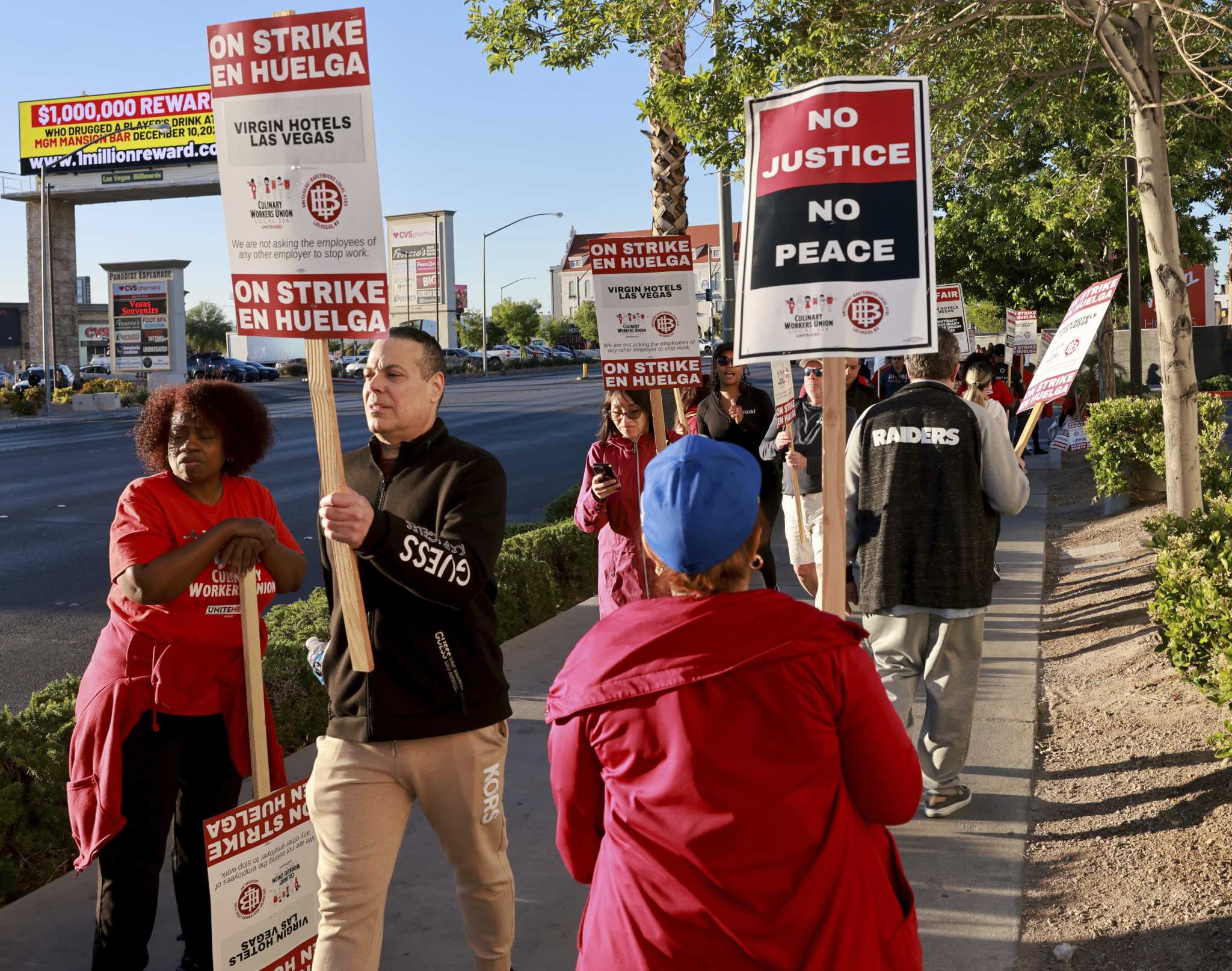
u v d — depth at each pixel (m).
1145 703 5.50
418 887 4.06
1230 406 27.05
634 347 4.98
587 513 4.93
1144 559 8.88
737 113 9.31
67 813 4.23
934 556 4.35
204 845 3.29
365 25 2.56
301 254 2.65
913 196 2.87
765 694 1.83
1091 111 12.34
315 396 2.65
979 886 3.88
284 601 9.69
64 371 50.56
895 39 8.80
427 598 2.64
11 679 7.52
